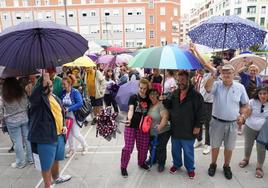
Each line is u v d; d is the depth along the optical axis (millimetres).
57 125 3553
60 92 4930
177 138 4137
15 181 4270
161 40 51906
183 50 3764
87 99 7090
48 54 3010
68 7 51406
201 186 3998
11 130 4594
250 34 3932
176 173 4406
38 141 3363
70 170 4578
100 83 7484
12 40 2816
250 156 4883
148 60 3533
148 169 4520
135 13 51156
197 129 4020
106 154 5254
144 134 4324
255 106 4340
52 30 2910
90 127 7164
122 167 4320
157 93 4203
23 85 4793
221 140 4145
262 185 4004
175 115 4074
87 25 51812
